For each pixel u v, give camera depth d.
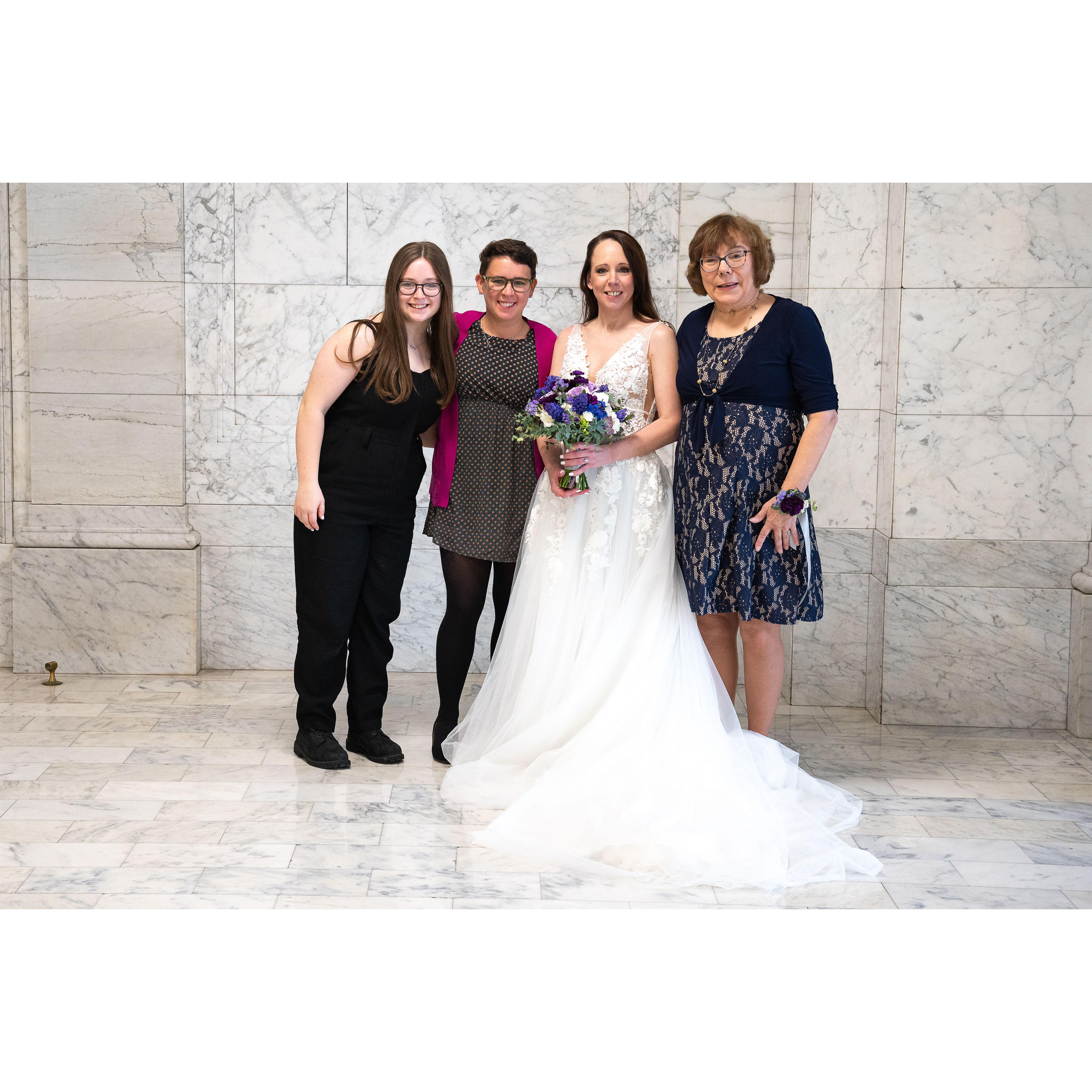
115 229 5.29
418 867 3.34
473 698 5.14
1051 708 4.94
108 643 5.45
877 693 5.04
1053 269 4.76
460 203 5.36
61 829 3.58
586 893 3.19
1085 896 3.21
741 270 3.82
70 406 5.38
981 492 4.87
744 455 3.88
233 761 4.25
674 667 3.79
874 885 3.28
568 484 3.89
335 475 4.12
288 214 5.36
